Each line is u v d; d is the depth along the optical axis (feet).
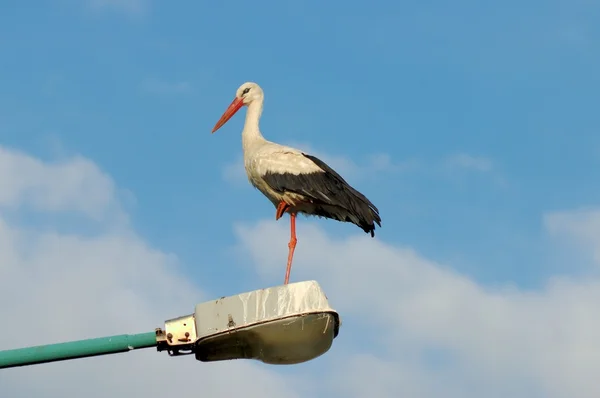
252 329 35.86
